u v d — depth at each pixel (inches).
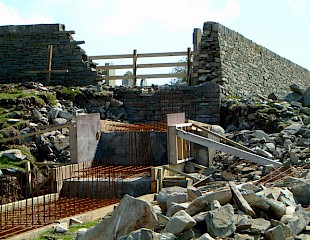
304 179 318.7
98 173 446.6
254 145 543.8
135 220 225.5
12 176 451.8
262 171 435.8
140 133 502.3
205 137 515.5
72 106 667.4
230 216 228.4
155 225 230.1
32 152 523.5
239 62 835.4
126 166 488.4
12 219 330.6
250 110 660.1
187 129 513.7
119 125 545.6
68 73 774.5
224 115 684.7
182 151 486.9
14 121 553.9
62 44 780.6
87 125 477.1
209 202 249.8
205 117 682.2
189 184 420.5
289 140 535.8
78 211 352.2
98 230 233.8
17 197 445.4
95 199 406.9
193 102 687.1
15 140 520.7
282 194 272.1
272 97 769.6
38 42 787.4
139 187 413.7
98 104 690.2
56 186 420.2
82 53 775.1
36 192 433.7
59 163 481.1
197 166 494.3
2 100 596.1
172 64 767.1
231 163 495.2
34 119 579.2
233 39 821.2
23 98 604.1
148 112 696.4
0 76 790.5
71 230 297.4
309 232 236.7
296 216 241.9
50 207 371.9
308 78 1316.4
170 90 696.4
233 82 791.7
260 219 240.5
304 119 639.1
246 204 246.4
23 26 792.9
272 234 221.6
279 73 1053.8
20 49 791.1
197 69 763.4
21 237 277.6
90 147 481.4
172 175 460.8
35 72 769.6
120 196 415.8
